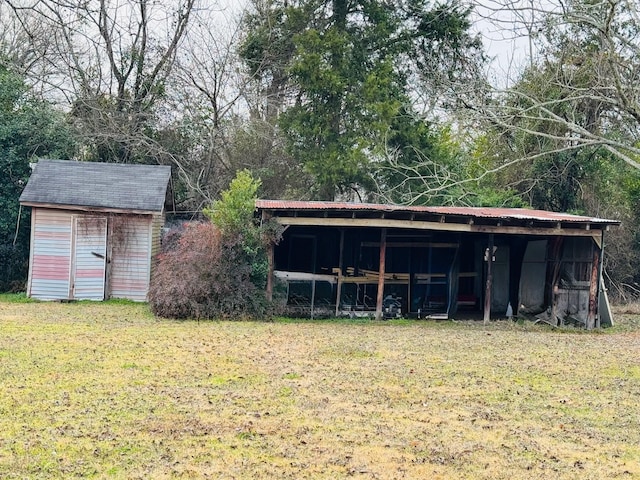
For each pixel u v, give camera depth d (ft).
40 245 70.13
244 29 103.81
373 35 97.60
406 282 67.21
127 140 95.09
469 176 93.20
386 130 91.45
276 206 61.26
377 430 28.09
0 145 79.10
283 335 52.11
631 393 36.04
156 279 62.23
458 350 47.78
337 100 96.89
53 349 42.86
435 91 77.92
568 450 26.55
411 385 36.19
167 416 28.99
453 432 28.30
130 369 37.83
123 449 24.90
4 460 23.56
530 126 83.10
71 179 71.97
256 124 102.47
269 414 29.81
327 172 94.63
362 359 43.04
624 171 90.58
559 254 66.39
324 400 32.37
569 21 54.44
